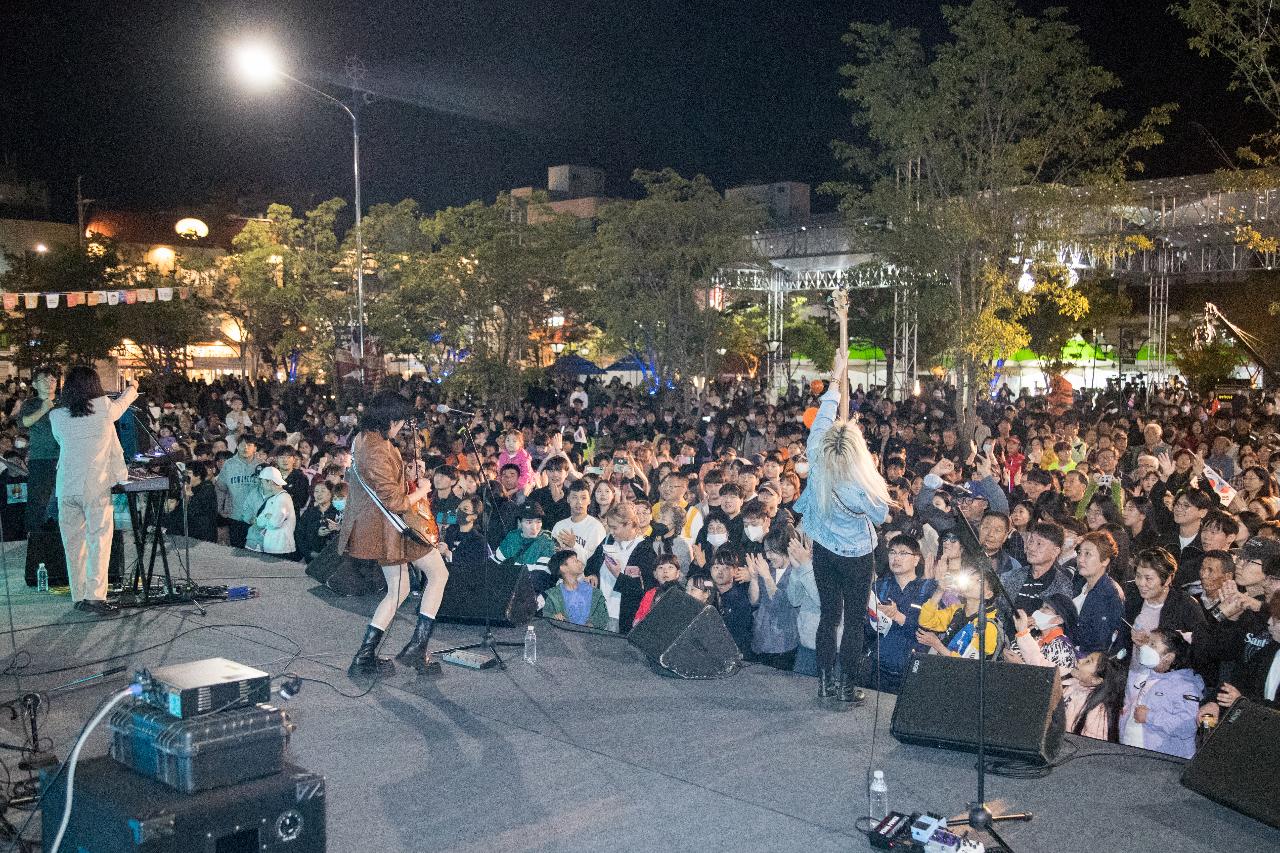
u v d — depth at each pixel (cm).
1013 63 2022
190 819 345
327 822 461
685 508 978
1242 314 3297
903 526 836
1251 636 571
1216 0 1644
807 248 3081
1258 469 1048
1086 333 3634
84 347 3325
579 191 6088
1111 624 628
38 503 949
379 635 673
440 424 1897
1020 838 448
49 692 639
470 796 490
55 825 379
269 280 3042
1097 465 1177
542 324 2803
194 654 721
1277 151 1678
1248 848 439
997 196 2017
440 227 2786
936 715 542
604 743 556
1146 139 2002
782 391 3622
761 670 686
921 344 3353
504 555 895
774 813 473
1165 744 582
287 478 1273
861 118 2136
